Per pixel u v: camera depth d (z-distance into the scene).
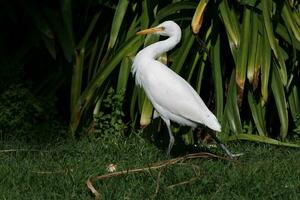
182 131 11.81
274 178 9.45
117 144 11.11
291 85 12.09
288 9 11.76
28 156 10.51
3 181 9.27
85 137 11.63
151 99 10.66
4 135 11.52
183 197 8.76
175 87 10.41
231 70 12.30
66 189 9.03
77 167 9.79
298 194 8.94
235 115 11.55
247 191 8.95
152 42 11.54
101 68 11.65
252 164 9.98
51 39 11.65
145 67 10.65
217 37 11.77
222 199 8.73
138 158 10.48
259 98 11.75
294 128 12.24
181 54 11.53
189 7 11.64
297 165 10.06
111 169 9.87
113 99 11.67
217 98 11.52
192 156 10.12
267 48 11.34
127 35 11.89
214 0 11.77
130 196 8.75
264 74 11.23
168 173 9.45
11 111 11.61
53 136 11.67
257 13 11.66
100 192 8.84
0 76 11.84
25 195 8.83
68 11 11.77
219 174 9.52
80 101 11.77
